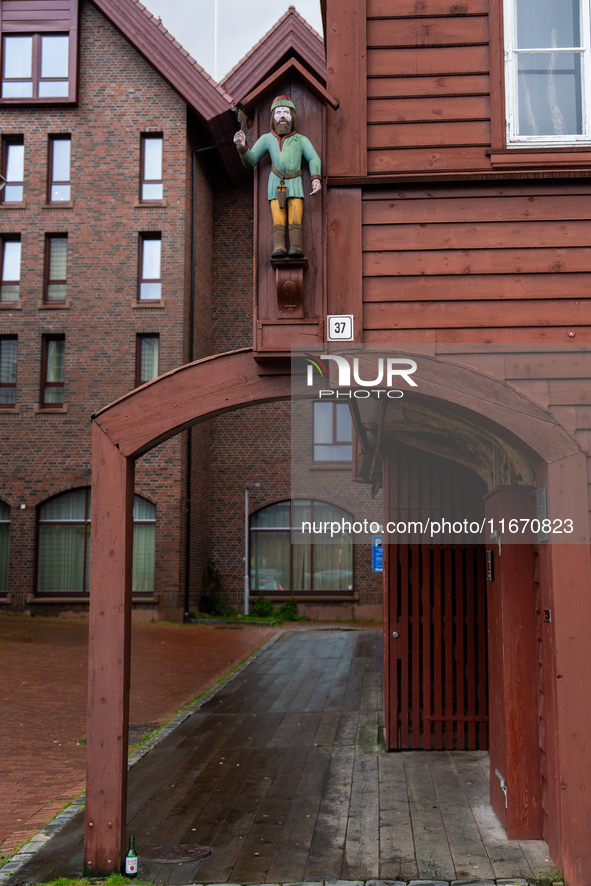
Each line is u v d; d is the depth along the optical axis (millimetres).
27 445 21938
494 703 6039
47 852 5445
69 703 10641
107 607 5227
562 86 5879
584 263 5535
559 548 5039
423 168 5691
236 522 24703
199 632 19141
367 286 5559
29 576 21656
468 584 8172
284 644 17219
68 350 22062
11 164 23016
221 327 25031
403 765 7527
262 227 5656
